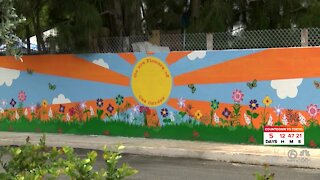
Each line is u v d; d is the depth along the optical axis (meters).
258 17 12.43
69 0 12.23
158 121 11.73
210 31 11.90
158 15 14.45
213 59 11.03
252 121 10.63
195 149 10.04
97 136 12.34
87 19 12.05
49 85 13.21
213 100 11.06
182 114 11.42
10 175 3.92
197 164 9.23
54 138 12.08
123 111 12.17
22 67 13.58
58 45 12.55
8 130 13.89
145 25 14.59
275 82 10.38
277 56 10.34
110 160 3.71
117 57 12.20
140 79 11.92
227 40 11.66
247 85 10.67
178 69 11.43
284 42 11.16
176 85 11.46
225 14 11.97
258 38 11.41
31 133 13.33
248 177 7.98
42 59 13.26
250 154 9.33
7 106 13.91
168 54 11.52
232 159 9.48
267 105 10.47
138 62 11.94
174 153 10.12
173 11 14.25
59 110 13.11
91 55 12.52
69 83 12.91
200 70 11.19
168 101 11.58
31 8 12.04
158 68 11.68
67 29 12.24
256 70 10.55
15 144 12.02
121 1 13.54
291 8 11.98
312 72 10.03
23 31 13.16
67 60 12.89
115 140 11.55
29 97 13.55
